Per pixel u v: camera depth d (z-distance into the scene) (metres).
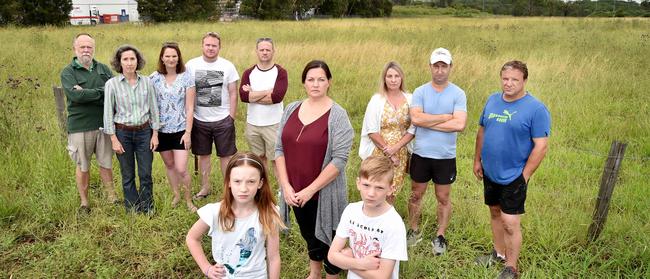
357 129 7.49
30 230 4.23
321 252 3.43
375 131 4.02
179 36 18.52
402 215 4.67
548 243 3.99
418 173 4.02
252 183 2.74
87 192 4.76
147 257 3.94
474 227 4.35
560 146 6.47
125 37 18.36
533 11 76.00
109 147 4.71
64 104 5.90
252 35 19.31
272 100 4.73
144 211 4.59
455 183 5.39
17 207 4.50
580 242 4.04
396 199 4.88
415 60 12.66
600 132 6.99
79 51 4.34
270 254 2.93
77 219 4.48
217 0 48.81
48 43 15.63
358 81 10.26
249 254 2.88
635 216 4.43
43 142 5.95
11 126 6.27
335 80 10.30
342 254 2.90
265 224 2.84
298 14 54.53
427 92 3.91
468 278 3.62
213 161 5.94
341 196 3.28
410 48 13.95
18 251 3.95
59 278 3.62
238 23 31.20
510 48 14.80
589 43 15.81
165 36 18.97
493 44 15.91
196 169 5.51
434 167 3.95
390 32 21.11
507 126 3.30
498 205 3.63
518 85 3.20
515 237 3.47
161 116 4.57
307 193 3.11
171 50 4.42
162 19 41.47
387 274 2.75
